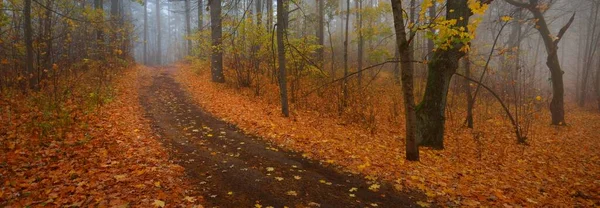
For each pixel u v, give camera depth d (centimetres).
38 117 833
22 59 1326
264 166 645
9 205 416
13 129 723
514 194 571
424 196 535
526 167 780
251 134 884
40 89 1136
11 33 1276
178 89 1567
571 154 942
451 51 841
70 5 1488
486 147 943
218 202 481
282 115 1111
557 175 733
